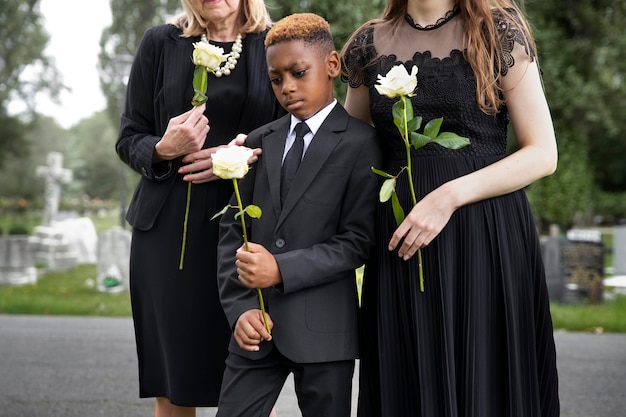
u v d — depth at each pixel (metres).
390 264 2.67
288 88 2.69
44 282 13.66
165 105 3.23
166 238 3.21
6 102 32.91
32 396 5.45
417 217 2.50
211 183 3.19
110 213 57.97
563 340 8.02
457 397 2.57
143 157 3.14
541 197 17.44
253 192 2.81
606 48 20.00
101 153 68.00
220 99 3.18
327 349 2.63
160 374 3.31
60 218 48.97
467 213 2.57
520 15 2.70
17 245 13.44
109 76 28.94
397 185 2.66
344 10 8.78
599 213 36.41
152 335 3.29
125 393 5.56
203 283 3.21
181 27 3.32
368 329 2.78
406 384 2.66
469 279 2.56
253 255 2.55
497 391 2.58
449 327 2.55
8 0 31.33
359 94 2.89
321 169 2.69
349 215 2.69
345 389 2.69
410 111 2.48
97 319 9.73
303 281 2.58
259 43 3.24
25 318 9.77
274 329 2.65
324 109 2.76
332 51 2.76
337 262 2.61
